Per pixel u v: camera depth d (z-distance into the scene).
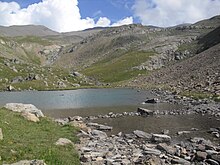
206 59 142.00
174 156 25.80
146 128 42.47
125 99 96.19
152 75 192.50
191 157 26.22
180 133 37.62
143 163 23.41
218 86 84.69
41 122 34.69
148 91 125.56
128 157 25.25
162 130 39.66
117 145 30.80
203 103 66.81
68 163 21.27
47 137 27.66
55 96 120.69
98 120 52.41
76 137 32.34
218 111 54.62
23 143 23.28
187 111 57.56
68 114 63.94
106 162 23.05
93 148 28.14
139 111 60.56
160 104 74.44
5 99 108.12
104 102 89.56
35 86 177.50
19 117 33.22
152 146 30.30
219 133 36.81
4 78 189.88
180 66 168.00
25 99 107.56
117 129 42.38
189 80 115.69
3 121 28.20
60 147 24.64
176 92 96.38
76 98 108.25
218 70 108.56
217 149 28.19
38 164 16.27
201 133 37.47
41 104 88.25
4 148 20.78
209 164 23.94
